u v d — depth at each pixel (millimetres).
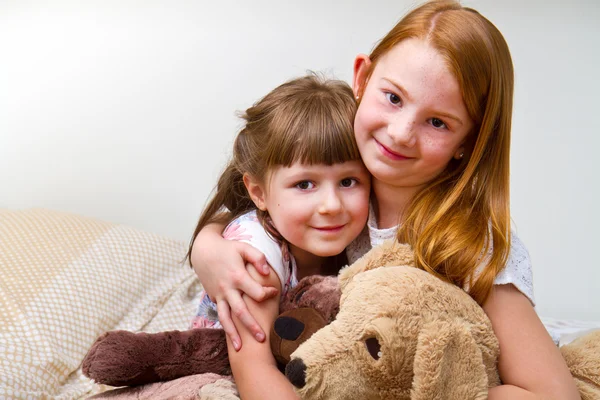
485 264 931
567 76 2133
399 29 964
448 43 897
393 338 729
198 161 2246
